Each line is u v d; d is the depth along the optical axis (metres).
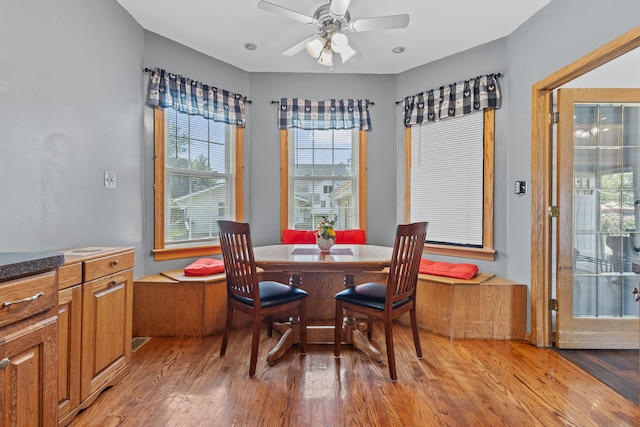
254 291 1.94
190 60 3.02
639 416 1.57
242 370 2.01
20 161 1.61
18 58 1.59
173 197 2.98
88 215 2.09
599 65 2.00
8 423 0.92
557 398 1.72
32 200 1.68
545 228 2.40
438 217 3.25
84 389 1.58
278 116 3.51
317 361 2.13
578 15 2.04
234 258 2.03
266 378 1.91
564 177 2.35
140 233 2.67
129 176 2.53
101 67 2.21
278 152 3.53
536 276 2.42
